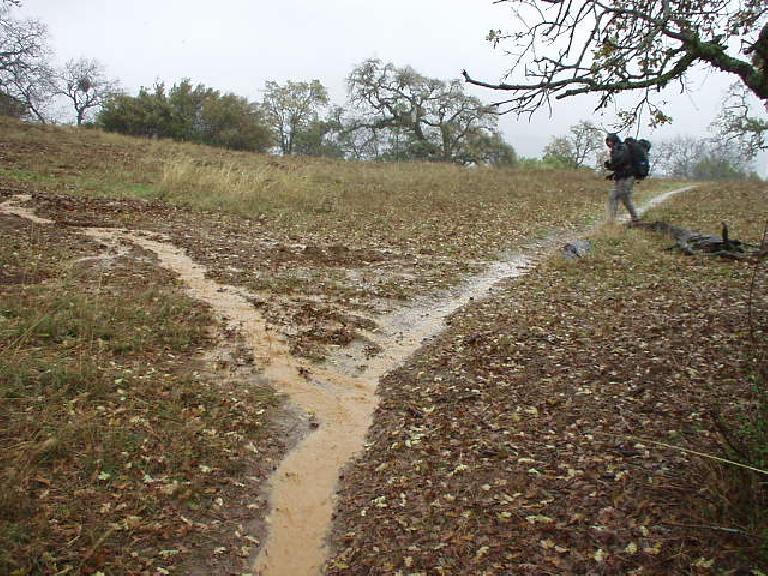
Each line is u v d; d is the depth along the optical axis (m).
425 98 48.00
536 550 3.75
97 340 6.38
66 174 16.14
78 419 4.92
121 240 10.52
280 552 4.03
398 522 4.20
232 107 39.41
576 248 11.55
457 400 5.83
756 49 4.28
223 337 7.08
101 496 4.21
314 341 7.25
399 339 7.56
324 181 20.70
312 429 5.52
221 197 15.38
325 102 55.03
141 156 21.03
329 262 10.70
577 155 46.44
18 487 4.04
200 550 3.93
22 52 31.33
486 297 9.20
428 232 13.74
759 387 4.52
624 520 3.86
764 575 3.18
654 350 6.46
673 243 12.25
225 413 5.47
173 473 4.57
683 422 4.91
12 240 9.52
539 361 6.52
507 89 4.49
